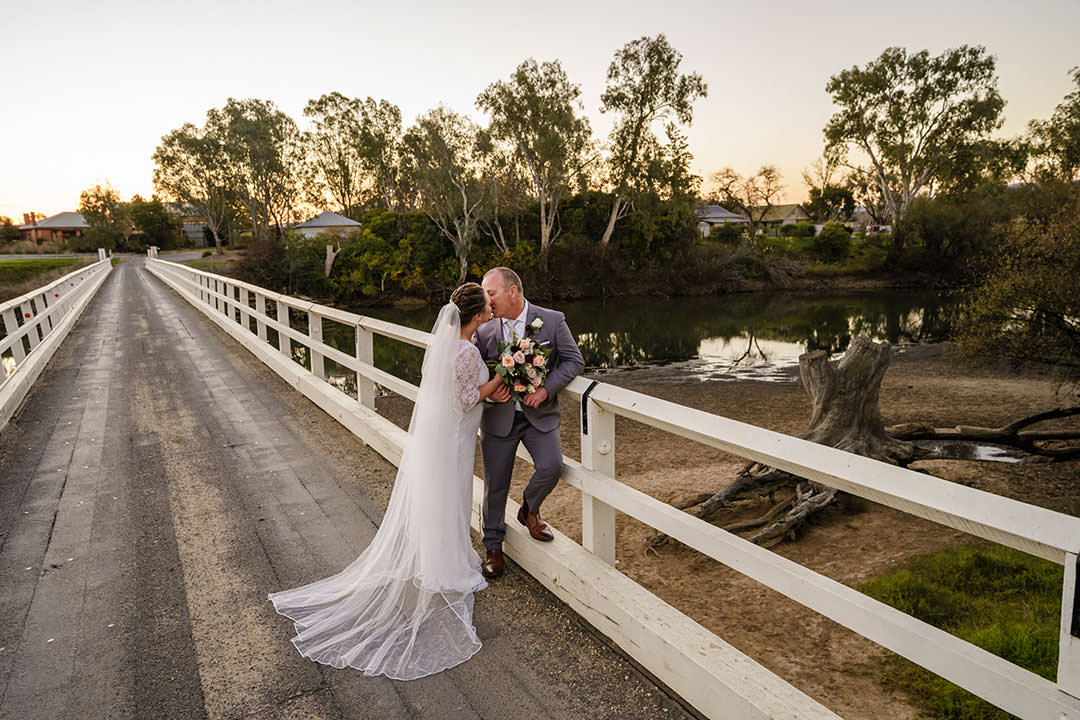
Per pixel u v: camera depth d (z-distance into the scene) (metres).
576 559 3.15
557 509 8.17
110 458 5.55
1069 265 10.06
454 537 3.04
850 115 60.84
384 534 3.14
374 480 4.96
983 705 4.04
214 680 2.61
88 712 2.43
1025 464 9.70
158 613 3.11
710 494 8.28
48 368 10.16
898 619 1.78
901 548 6.73
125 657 2.77
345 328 37.31
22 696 2.52
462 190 50.06
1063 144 42.97
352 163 82.75
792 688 2.15
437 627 2.92
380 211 58.34
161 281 36.66
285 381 8.95
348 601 3.10
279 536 3.98
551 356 3.18
